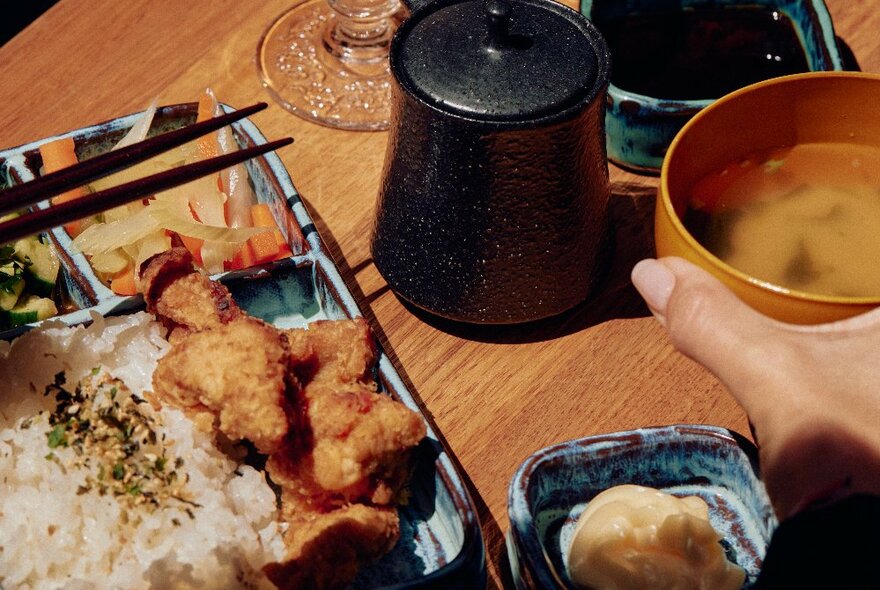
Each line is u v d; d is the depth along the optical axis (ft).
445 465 1.16
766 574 1.00
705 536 1.12
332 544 1.11
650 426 1.26
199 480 1.19
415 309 1.39
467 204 1.23
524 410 1.30
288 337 1.23
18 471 1.19
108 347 1.26
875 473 0.96
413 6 1.30
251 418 1.13
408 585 1.07
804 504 0.96
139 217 1.36
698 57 1.54
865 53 1.62
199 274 1.28
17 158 1.42
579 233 1.27
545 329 1.37
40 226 1.09
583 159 1.23
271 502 1.20
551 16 1.26
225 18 1.71
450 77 1.20
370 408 1.15
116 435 1.20
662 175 1.16
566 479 1.18
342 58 1.66
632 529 1.12
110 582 1.13
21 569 1.13
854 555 0.97
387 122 1.58
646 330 1.36
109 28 1.69
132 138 1.42
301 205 1.38
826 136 1.25
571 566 1.13
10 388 1.22
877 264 1.18
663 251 1.16
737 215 1.23
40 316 1.37
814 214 1.22
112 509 1.16
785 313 1.08
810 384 0.99
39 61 1.65
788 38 1.53
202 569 1.12
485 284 1.29
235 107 1.60
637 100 1.40
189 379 1.15
